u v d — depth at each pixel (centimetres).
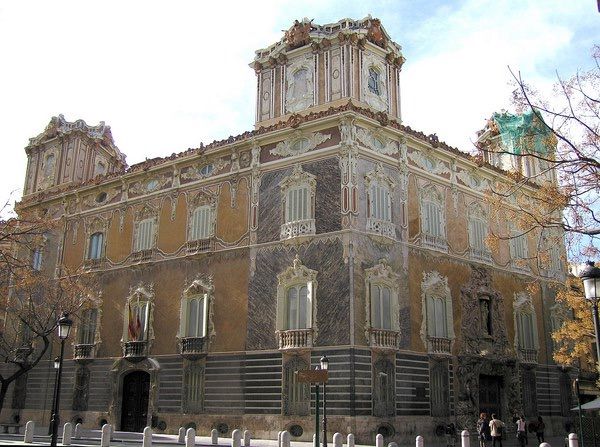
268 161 4097
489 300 4544
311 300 3638
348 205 3666
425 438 3700
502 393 4469
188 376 4103
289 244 3831
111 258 4862
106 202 5075
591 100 2044
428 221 4212
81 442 3438
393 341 3659
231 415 3819
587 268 1731
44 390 4959
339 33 4294
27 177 5972
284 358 3675
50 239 5334
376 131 3953
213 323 4072
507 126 3412
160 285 4466
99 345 4703
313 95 4338
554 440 4309
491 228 4728
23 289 4638
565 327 3881
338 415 3409
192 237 4384
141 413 4338
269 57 4597
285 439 2692
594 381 5259
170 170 4684
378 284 3688
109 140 6059
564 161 2000
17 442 3269
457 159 4509
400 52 4662
